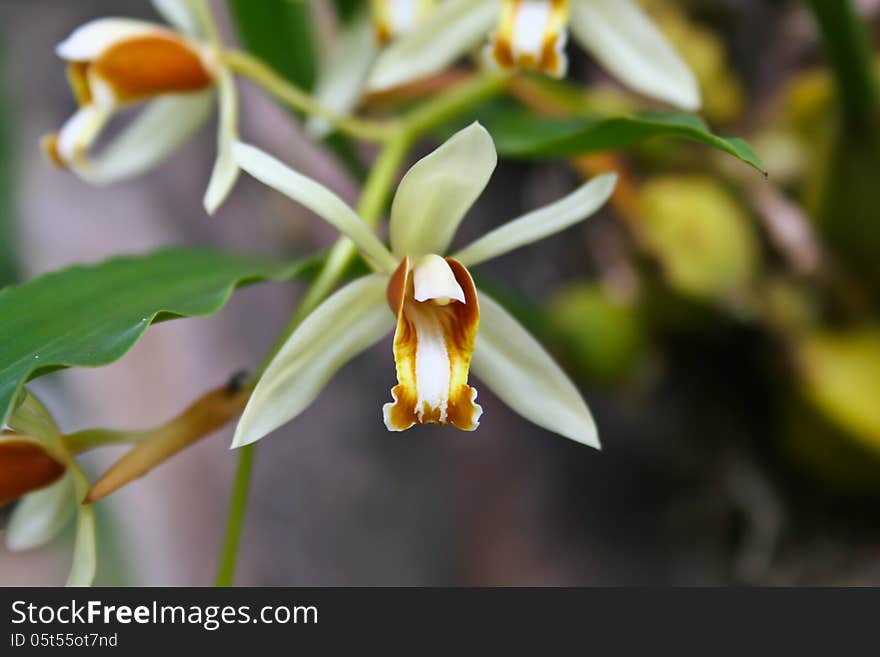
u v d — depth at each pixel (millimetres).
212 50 290
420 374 253
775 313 321
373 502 362
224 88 290
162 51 287
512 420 355
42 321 252
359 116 337
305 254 377
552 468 352
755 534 333
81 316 252
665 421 341
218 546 367
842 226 313
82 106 293
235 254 284
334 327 255
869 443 314
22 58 454
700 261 321
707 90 337
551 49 283
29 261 410
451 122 308
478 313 253
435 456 363
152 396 376
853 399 313
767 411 334
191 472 379
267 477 372
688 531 341
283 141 382
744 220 326
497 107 312
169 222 396
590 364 326
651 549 343
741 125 341
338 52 322
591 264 342
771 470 335
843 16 281
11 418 255
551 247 351
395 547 356
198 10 290
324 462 370
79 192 411
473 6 297
